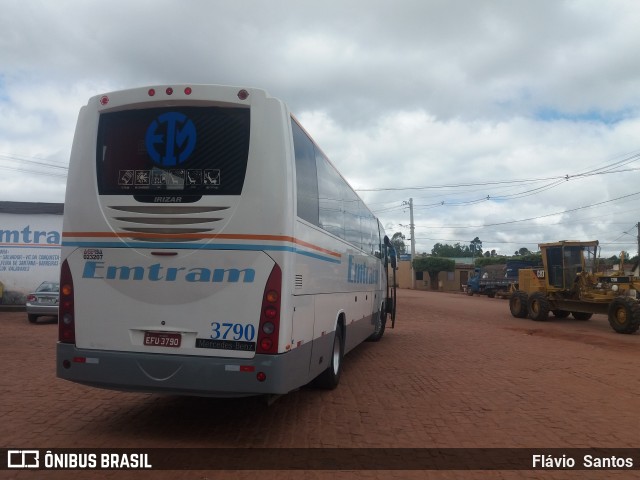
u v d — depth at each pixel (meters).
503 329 19.03
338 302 8.72
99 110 6.30
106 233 6.12
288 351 5.91
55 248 23.77
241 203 5.88
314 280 7.02
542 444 6.15
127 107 6.23
